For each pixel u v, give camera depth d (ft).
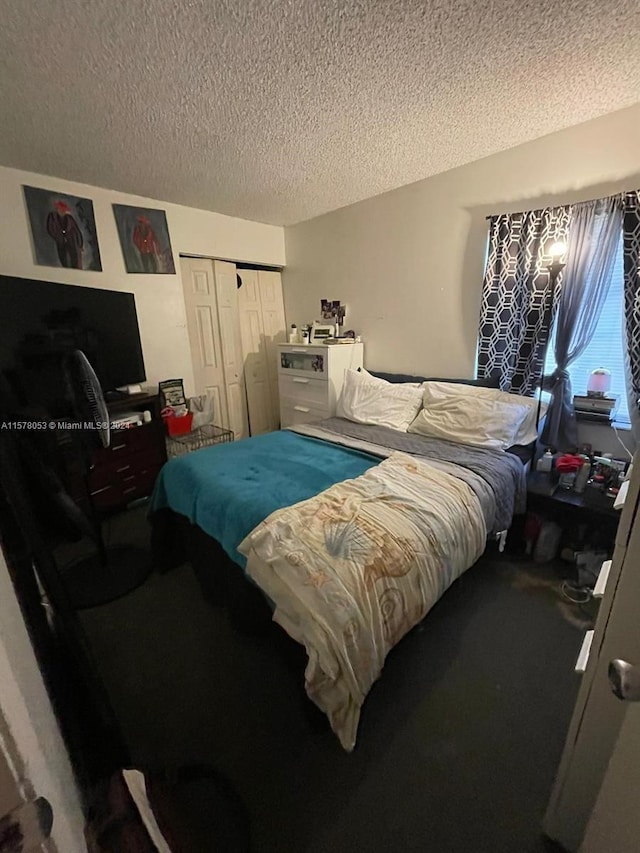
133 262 9.43
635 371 6.28
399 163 7.83
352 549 4.01
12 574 2.19
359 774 3.66
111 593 6.15
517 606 5.78
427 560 4.31
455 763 3.74
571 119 6.30
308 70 4.77
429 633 5.30
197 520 5.64
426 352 9.70
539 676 4.65
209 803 3.44
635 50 4.56
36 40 4.07
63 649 2.76
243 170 7.90
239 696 4.48
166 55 4.41
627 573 2.19
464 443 7.30
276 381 13.82
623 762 1.99
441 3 3.79
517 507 6.42
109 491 8.46
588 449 7.17
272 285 13.14
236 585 4.94
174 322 10.46
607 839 2.16
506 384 8.02
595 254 6.50
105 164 7.43
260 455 6.93
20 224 7.73
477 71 4.91
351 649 3.47
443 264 8.91
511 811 3.35
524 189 7.34
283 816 3.35
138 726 4.15
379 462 6.62
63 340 7.34
